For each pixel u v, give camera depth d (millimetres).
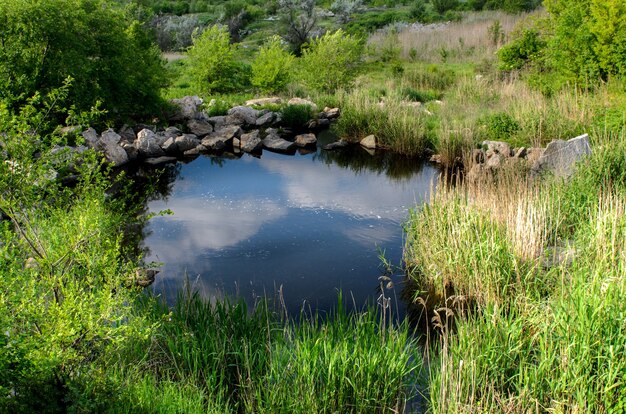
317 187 14023
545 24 22375
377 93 21453
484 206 9305
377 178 14719
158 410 5152
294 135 19438
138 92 17547
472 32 32406
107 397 4922
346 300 8508
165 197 13375
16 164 5152
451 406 5316
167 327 6578
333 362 5766
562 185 10148
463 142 15203
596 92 16250
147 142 16375
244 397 5930
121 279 5398
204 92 24844
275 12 50219
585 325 5438
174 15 51938
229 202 12930
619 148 10469
